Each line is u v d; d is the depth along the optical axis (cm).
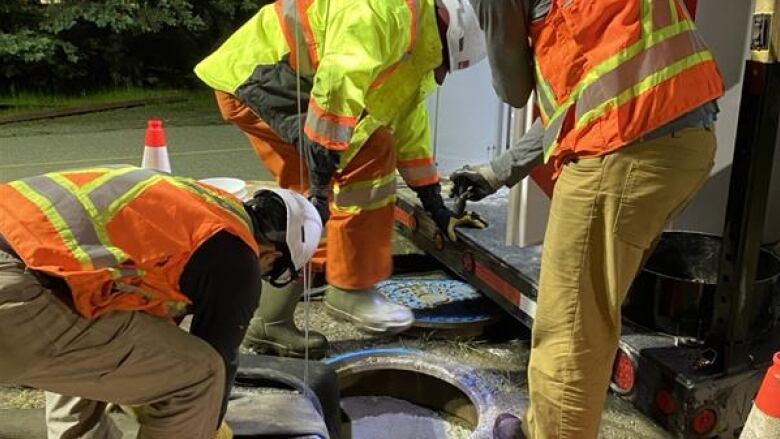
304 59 269
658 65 190
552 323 206
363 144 272
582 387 205
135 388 167
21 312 152
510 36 207
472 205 354
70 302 158
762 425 190
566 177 202
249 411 231
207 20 777
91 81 765
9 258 154
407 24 257
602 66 192
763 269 277
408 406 295
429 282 354
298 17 267
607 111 191
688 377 234
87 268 153
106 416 217
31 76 734
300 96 271
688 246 296
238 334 173
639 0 191
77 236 155
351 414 288
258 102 275
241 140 606
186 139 605
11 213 158
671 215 203
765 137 213
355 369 289
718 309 235
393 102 282
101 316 160
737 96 302
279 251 187
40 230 155
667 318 262
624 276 200
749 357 244
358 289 294
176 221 162
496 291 305
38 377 159
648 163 191
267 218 185
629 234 195
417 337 314
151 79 782
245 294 168
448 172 399
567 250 201
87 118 673
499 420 244
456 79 385
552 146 205
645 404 251
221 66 285
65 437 209
